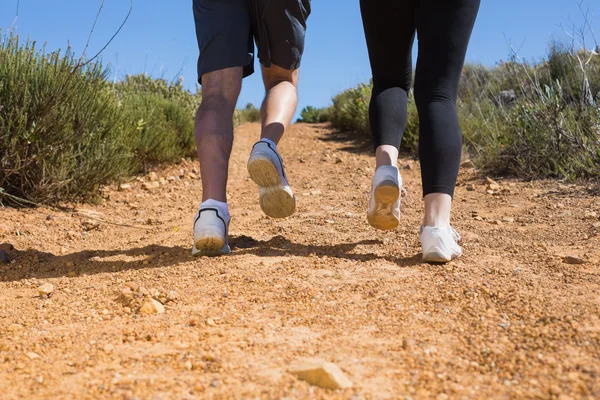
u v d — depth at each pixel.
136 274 2.23
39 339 1.55
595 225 2.75
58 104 3.74
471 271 2.03
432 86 2.16
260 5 2.33
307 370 1.22
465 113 6.97
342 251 2.43
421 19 2.15
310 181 5.07
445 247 2.12
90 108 4.07
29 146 3.72
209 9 2.35
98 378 1.26
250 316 1.68
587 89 4.98
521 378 1.21
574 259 2.13
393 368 1.29
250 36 2.39
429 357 1.34
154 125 5.94
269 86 2.57
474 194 4.11
